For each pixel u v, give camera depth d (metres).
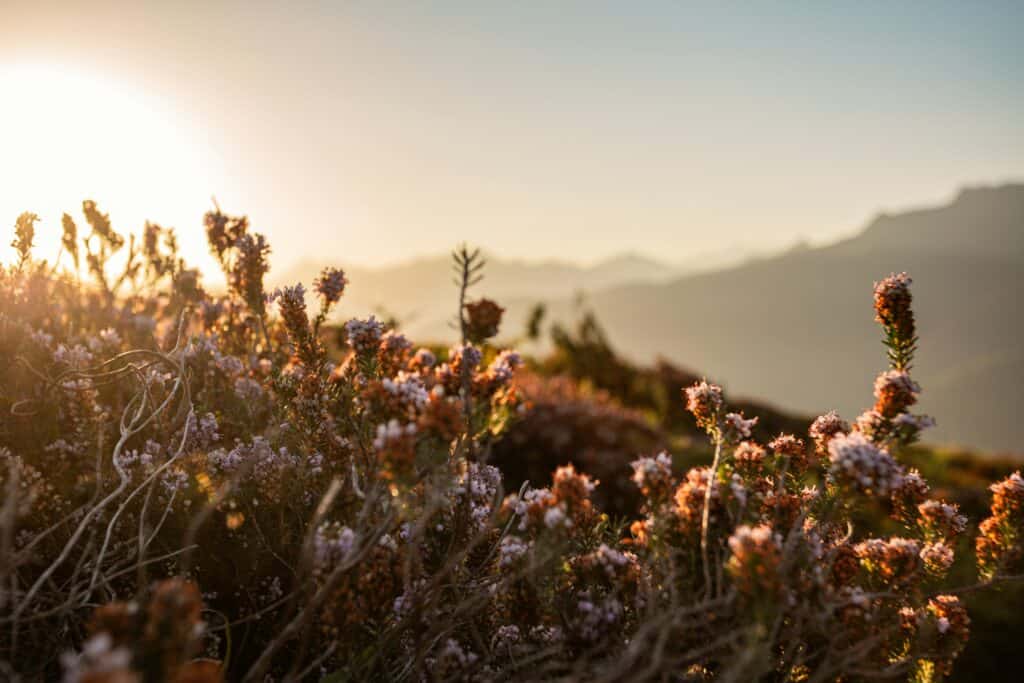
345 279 2.24
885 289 1.94
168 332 2.74
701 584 1.59
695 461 10.08
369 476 1.66
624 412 11.17
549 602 1.54
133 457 1.79
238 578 1.63
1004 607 7.88
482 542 1.88
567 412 8.83
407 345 2.15
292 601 1.38
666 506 1.65
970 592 1.71
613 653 1.47
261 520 1.80
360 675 1.42
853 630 1.47
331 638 1.46
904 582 1.64
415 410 1.51
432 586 1.46
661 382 17.61
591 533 1.76
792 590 1.46
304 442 1.93
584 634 1.45
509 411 1.77
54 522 1.65
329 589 1.24
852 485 1.47
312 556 1.41
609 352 17.83
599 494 7.71
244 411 2.38
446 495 1.59
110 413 2.17
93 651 0.80
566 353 17.50
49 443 1.91
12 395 1.90
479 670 1.54
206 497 1.70
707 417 1.87
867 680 1.59
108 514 1.67
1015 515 1.80
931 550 1.86
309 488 1.86
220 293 2.96
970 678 7.04
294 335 2.21
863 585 1.73
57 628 1.39
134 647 0.95
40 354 2.07
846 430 1.89
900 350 1.94
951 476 15.34
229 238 2.44
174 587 0.97
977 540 1.89
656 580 1.67
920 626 1.63
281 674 1.59
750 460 1.89
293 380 2.08
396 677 1.53
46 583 1.57
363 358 2.02
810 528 1.73
